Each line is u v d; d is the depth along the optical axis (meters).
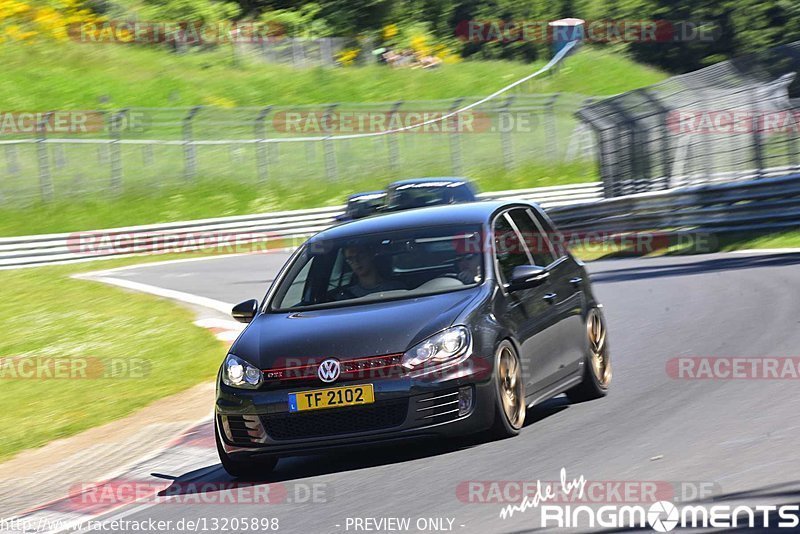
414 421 23.00
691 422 23.95
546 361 26.20
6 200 118.06
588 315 28.67
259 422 23.66
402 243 26.89
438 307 24.33
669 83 98.25
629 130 99.94
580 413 26.73
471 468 22.09
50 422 35.66
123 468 28.48
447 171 139.38
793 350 31.70
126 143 129.38
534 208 29.78
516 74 179.50
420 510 19.44
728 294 47.25
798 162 86.88
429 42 199.12
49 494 26.77
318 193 131.25
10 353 50.53
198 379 40.81
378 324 23.94
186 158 128.12
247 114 138.50
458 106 137.25
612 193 102.50
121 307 62.50
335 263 26.94
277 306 26.55
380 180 135.62
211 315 57.00
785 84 91.75
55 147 125.62
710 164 95.62
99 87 144.00
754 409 24.52
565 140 145.75
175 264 94.19
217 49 169.25
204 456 28.42
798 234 71.12
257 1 197.00
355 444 23.12
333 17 195.00
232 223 111.81
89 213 119.56
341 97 159.50
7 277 89.56
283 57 173.62
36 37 153.75
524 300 25.97
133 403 37.38
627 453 21.70
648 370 31.83
